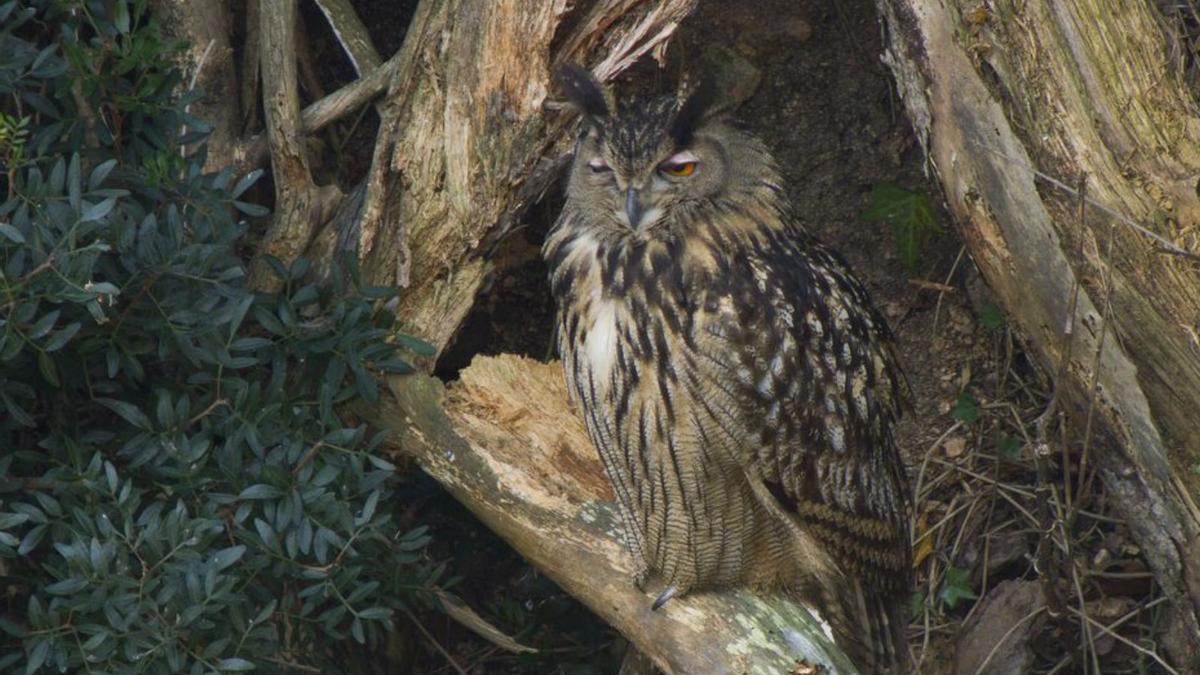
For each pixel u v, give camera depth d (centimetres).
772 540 886
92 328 824
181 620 797
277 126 941
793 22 1194
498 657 1096
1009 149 868
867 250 1205
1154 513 890
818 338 854
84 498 821
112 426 887
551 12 880
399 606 942
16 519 785
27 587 872
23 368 842
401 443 910
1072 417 922
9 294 747
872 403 896
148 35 874
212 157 976
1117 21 894
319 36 1135
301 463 859
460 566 1070
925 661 1106
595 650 1045
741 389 823
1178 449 882
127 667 799
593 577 878
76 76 861
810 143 1203
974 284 1173
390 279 920
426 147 910
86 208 788
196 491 848
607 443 849
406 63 921
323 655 973
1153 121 885
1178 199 871
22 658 848
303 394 895
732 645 854
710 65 1180
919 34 886
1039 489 995
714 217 836
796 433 845
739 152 852
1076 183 872
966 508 1146
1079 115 875
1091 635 1042
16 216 768
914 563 1140
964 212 895
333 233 945
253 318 912
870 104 1200
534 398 923
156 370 883
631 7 902
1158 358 869
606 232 834
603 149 832
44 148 851
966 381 1180
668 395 821
